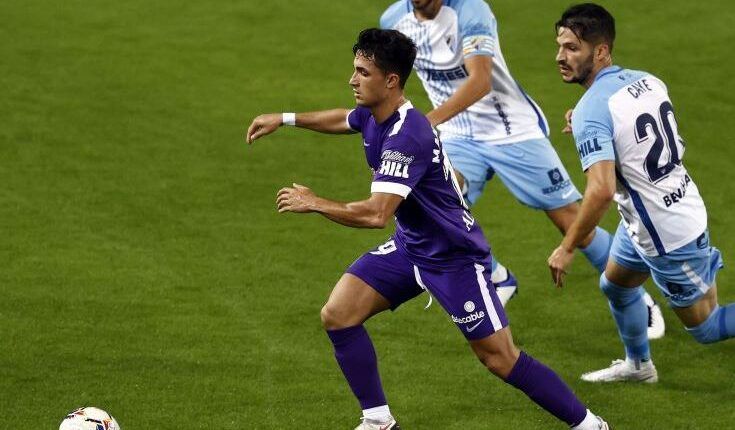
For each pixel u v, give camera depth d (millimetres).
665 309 29688
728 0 53781
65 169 38469
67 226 34125
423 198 21203
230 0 54375
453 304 21547
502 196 37875
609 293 24797
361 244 33656
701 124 43219
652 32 50875
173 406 23656
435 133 21203
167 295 29656
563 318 29016
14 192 36438
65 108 43594
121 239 33375
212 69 47719
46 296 29219
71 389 24266
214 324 27984
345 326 21984
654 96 22812
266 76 47219
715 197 37438
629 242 24109
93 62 47906
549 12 52688
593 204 21750
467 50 28047
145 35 50781
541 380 21391
